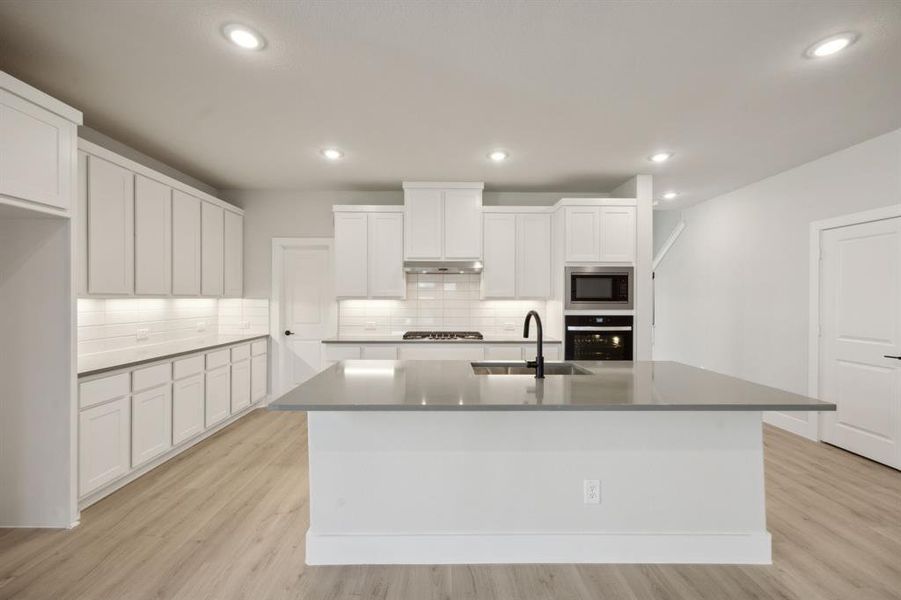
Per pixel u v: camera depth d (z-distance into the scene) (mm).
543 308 5105
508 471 2092
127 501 2707
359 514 2082
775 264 4340
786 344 4203
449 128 3201
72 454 2391
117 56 2266
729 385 2066
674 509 2094
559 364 2742
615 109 2877
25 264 2361
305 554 2145
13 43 2145
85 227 2879
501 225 4691
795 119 3027
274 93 2668
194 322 4621
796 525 2420
